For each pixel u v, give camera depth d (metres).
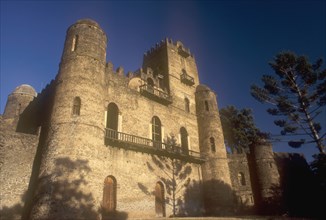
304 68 33.53
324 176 29.16
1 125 22.75
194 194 31.75
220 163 34.69
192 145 35.34
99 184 21.38
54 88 25.84
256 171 39.19
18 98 39.25
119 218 22.94
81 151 21.23
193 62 44.75
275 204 35.69
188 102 38.78
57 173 19.73
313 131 31.61
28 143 23.00
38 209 18.61
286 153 44.16
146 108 31.11
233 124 52.53
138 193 25.41
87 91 24.02
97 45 26.94
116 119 27.44
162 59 41.03
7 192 20.58
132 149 26.73
